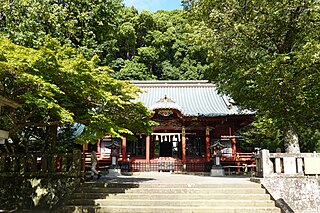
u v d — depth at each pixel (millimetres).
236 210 10484
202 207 10641
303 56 11117
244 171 23969
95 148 25312
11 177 12977
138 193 11891
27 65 8484
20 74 8477
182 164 24250
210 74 16859
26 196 12617
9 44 8711
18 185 12828
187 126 24969
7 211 12039
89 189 12125
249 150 30625
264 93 12930
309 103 12727
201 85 29969
